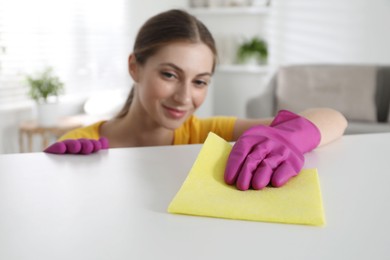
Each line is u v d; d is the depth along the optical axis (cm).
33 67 260
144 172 48
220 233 32
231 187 42
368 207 37
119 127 98
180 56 82
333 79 299
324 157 55
